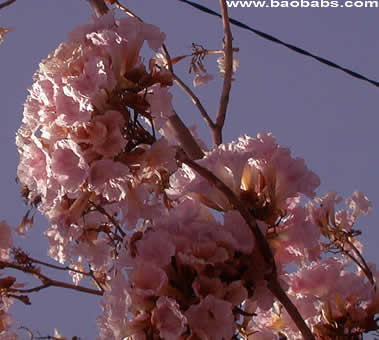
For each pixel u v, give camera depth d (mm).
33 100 1233
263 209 1258
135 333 1125
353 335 1444
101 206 1354
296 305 1479
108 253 1450
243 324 1236
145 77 1258
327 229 1617
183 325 1102
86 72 1208
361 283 1459
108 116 1210
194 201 1221
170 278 1145
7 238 1579
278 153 1279
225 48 1730
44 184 1223
